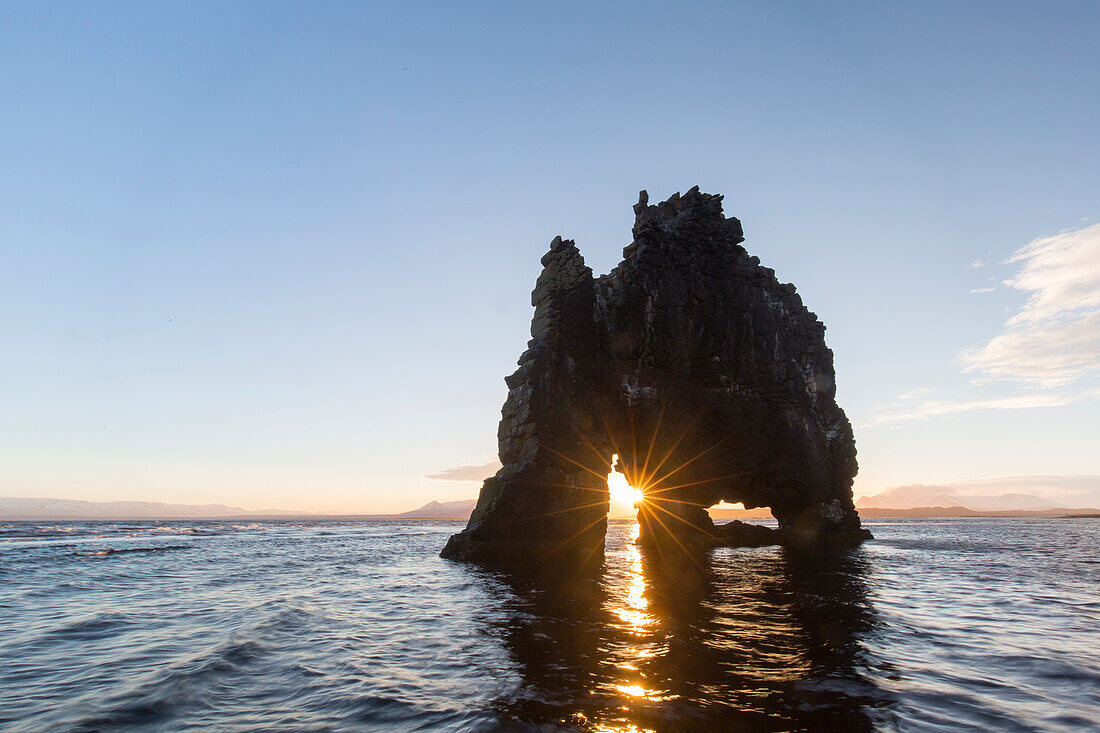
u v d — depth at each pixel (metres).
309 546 56.88
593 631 15.40
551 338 39.94
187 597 22.03
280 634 15.19
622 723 8.68
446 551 41.66
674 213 50.44
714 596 21.64
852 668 11.64
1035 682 10.76
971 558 39.34
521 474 37.47
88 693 10.27
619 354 42.56
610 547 53.38
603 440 41.91
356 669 11.80
